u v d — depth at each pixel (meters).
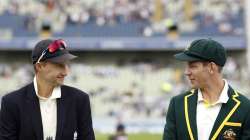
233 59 78.62
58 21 81.75
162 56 80.31
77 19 81.62
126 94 69.31
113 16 81.94
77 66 75.00
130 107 65.44
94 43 80.06
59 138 11.90
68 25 81.56
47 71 11.76
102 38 80.31
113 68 76.94
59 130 11.88
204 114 11.80
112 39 80.12
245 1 80.69
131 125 59.50
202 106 11.86
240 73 72.44
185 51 11.86
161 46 79.19
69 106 12.03
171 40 79.44
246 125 11.68
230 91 11.91
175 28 80.31
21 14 82.19
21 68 76.62
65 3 82.62
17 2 83.06
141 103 65.50
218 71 11.82
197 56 11.66
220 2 82.06
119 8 82.38
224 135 11.66
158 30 80.50
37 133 11.85
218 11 81.44
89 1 82.81
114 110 65.69
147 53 80.75
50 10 82.38
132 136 54.75
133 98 67.56
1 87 72.06
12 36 80.69
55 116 11.99
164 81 72.62
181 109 11.95
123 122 59.44
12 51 81.50
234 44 78.44
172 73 74.38
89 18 81.94
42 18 81.69
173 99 12.21
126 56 80.69
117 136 36.69
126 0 82.50
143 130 59.41
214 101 11.82
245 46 78.44
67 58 11.70
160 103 64.75
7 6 82.94
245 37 78.81
